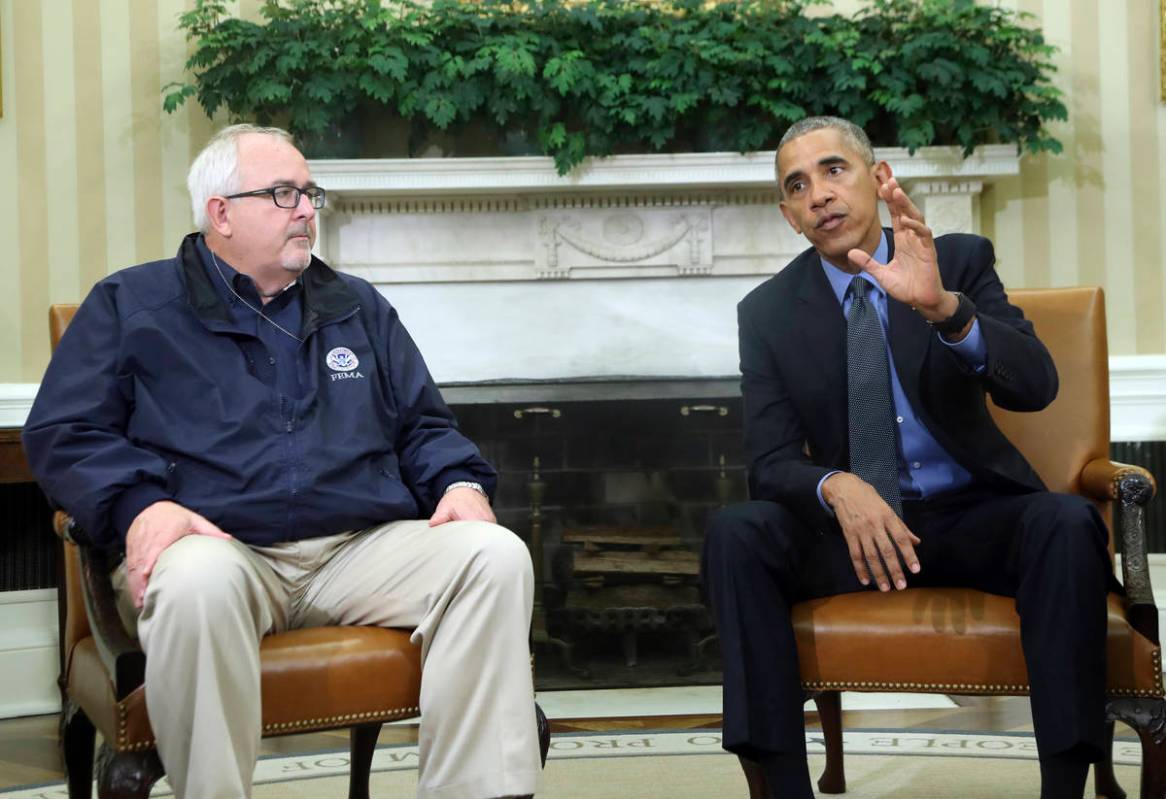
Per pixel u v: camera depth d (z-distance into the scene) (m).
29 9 4.11
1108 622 2.03
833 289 2.37
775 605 2.05
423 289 4.18
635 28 3.99
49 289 4.10
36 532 3.88
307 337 2.14
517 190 4.02
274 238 2.12
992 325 2.08
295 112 3.92
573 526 4.07
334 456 2.07
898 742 3.07
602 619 3.79
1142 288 4.25
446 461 2.17
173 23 4.15
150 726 1.77
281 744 3.26
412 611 1.96
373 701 1.87
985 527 2.18
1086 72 4.25
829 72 3.92
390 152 4.20
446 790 1.83
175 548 1.80
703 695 3.68
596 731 3.28
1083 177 4.27
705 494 4.13
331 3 3.99
